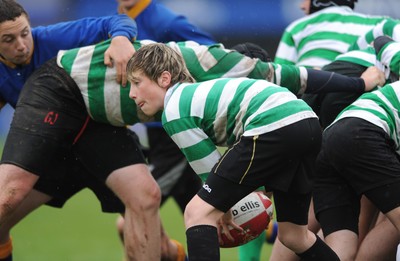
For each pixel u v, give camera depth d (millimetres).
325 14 23609
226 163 15875
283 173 16109
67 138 19188
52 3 50031
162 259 22016
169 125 16312
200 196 16016
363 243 18422
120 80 18453
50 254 27375
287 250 18391
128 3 24141
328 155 17719
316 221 20016
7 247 20844
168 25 24000
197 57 17766
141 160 19672
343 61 19797
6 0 18453
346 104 19344
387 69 19094
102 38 19656
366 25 23266
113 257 26734
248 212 16828
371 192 17266
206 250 15617
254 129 15789
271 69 17984
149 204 19156
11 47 18719
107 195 20969
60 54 19172
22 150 18484
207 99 16203
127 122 19062
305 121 15922
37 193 20406
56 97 18844
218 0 49562
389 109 17484
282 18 49062
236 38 49656
